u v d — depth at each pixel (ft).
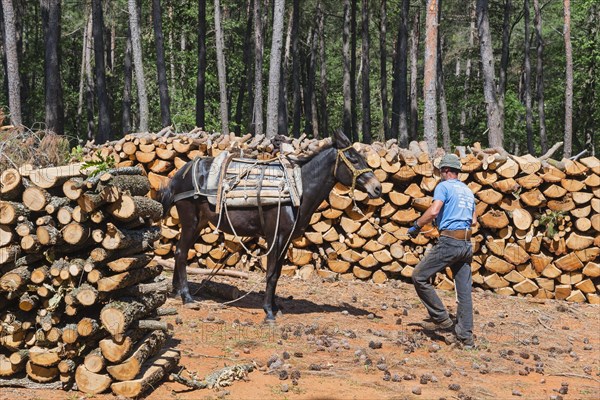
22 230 17.88
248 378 20.81
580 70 116.88
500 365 24.26
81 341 18.44
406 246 36.78
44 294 18.06
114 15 125.49
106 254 18.10
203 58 93.76
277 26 57.16
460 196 25.66
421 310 32.07
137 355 18.70
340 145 27.32
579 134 129.90
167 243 38.52
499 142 54.95
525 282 36.27
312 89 130.00
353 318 29.50
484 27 55.31
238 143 37.58
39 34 142.92
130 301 18.95
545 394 21.56
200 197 28.58
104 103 77.36
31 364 18.70
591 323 32.24
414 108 111.86
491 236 36.47
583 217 35.47
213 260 37.96
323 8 139.03
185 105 113.09
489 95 55.16
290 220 27.50
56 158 25.04
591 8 112.98
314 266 38.04
